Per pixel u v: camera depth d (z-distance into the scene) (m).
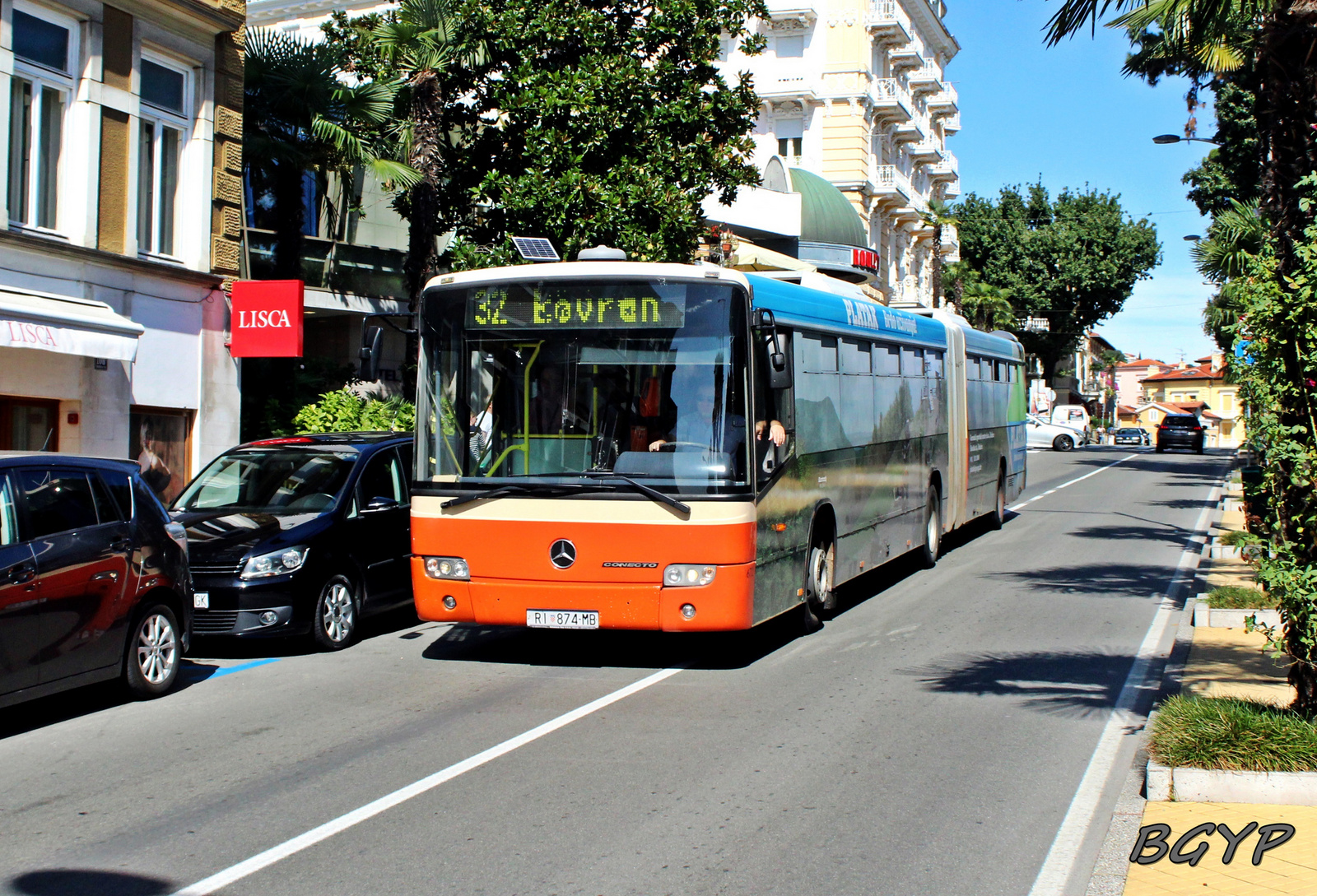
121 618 8.52
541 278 9.47
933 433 15.93
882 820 5.91
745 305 9.32
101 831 5.83
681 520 8.99
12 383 14.36
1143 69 16.80
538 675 9.51
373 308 23.58
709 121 20.84
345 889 5.01
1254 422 6.92
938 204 57.94
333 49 21.73
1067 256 63.34
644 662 10.02
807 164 50.69
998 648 10.48
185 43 17.14
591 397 9.31
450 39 20.25
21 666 7.59
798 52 50.66
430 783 6.54
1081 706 8.33
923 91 60.97
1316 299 6.44
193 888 5.05
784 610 10.21
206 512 11.34
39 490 8.09
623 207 19.59
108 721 8.18
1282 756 6.10
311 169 21.44
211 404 17.55
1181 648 10.22
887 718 7.99
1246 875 5.04
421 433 9.69
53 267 14.98
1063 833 5.71
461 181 21.70
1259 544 6.82
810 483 10.93
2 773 6.93
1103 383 119.25
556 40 20.28
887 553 13.78
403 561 11.80
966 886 5.04
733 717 8.05
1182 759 6.24
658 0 20.52
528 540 9.23
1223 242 23.33
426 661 10.25
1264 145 7.41
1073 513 24.03
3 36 14.45
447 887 5.02
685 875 5.15
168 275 16.70
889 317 14.03
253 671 9.95
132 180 16.25
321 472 11.66
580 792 6.36
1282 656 6.78
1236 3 9.73
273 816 6.00
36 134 15.07
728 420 9.15
